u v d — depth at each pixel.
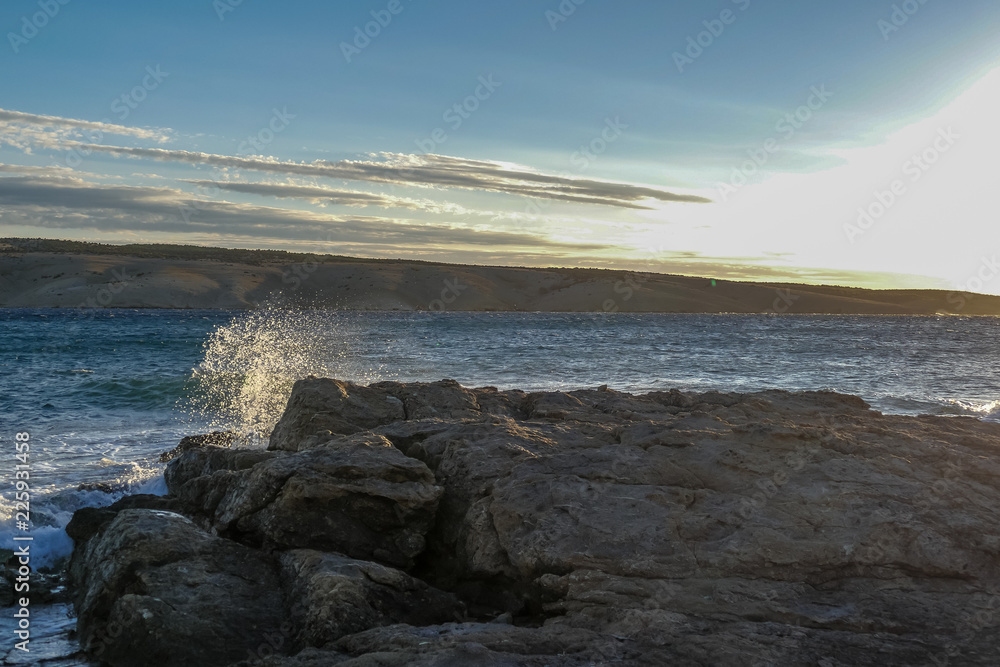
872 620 4.82
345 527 6.66
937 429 8.91
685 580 5.38
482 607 6.08
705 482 6.80
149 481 10.24
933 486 6.52
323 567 5.75
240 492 7.10
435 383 11.04
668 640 4.37
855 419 9.48
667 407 10.67
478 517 6.53
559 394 10.80
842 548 5.57
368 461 6.95
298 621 5.34
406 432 8.48
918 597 5.19
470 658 4.04
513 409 10.64
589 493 6.41
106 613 5.71
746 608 5.01
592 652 4.22
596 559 5.57
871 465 6.93
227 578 5.86
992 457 7.58
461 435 8.10
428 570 6.85
